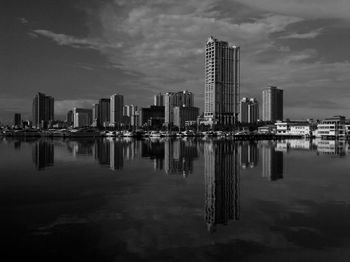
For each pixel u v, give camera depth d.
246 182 50.88
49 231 26.66
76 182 50.97
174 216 31.03
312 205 35.09
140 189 45.00
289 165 74.56
